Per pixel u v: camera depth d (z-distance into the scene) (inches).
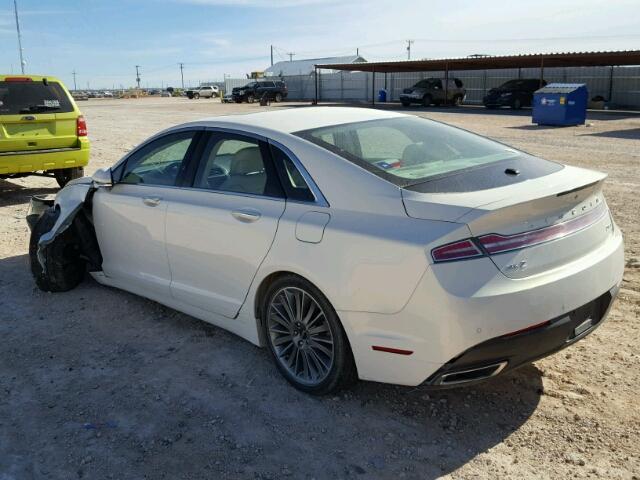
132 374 156.5
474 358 114.5
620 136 690.2
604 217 135.9
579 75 1445.6
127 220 185.0
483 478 112.8
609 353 156.1
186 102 2214.6
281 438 127.8
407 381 122.4
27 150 371.2
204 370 157.2
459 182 127.9
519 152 154.0
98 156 575.5
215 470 118.7
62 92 389.4
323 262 129.0
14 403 144.4
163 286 177.6
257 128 153.9
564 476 112.3
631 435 122.8
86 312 196.9
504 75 1600.6
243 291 151.7
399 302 117.9
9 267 244.8
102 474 118.6
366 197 127.9
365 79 1941.4
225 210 152.9
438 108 1444.4
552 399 136.9
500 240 114.3
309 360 141.9
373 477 114.8
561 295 118.0
